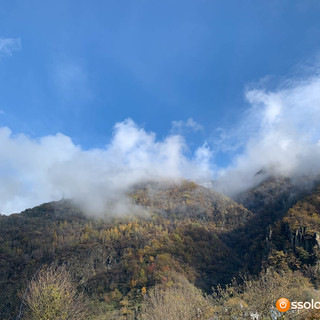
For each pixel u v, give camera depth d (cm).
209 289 10338
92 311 7375
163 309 4103
